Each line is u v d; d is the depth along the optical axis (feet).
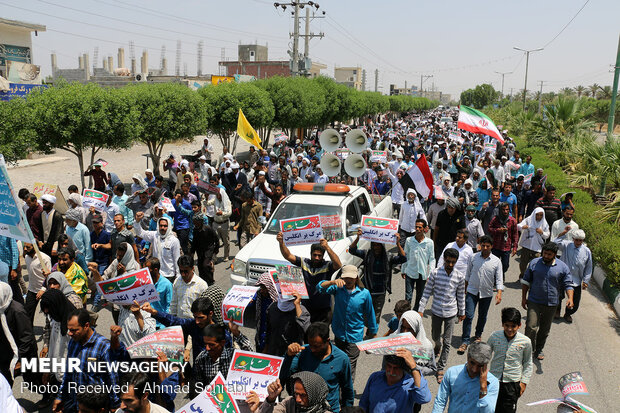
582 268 27.71
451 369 14.14
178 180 52.11
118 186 35.76
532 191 45.50
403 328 16.10
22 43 119.65
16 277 25.22
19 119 49.73
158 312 17.08
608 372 22.76
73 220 27.94
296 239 21.36
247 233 38.24
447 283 21.67
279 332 17.83
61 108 51.70
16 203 21.49
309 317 17.99
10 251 24.80
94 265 21.99
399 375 13.32
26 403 19.31
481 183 41.73
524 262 33.30
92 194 32.58
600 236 37.47
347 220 30.78
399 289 33.40
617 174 51.31
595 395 20.75
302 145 85.05
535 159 77.25
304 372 12.10
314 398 11.88
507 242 31.91
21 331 17.79
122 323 18.15
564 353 24.66
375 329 19.36
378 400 13.38
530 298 23.20
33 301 23.71
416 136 108.99
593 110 94.43
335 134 53.31
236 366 13.57
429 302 31.12
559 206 36.11
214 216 37.32
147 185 44.24
